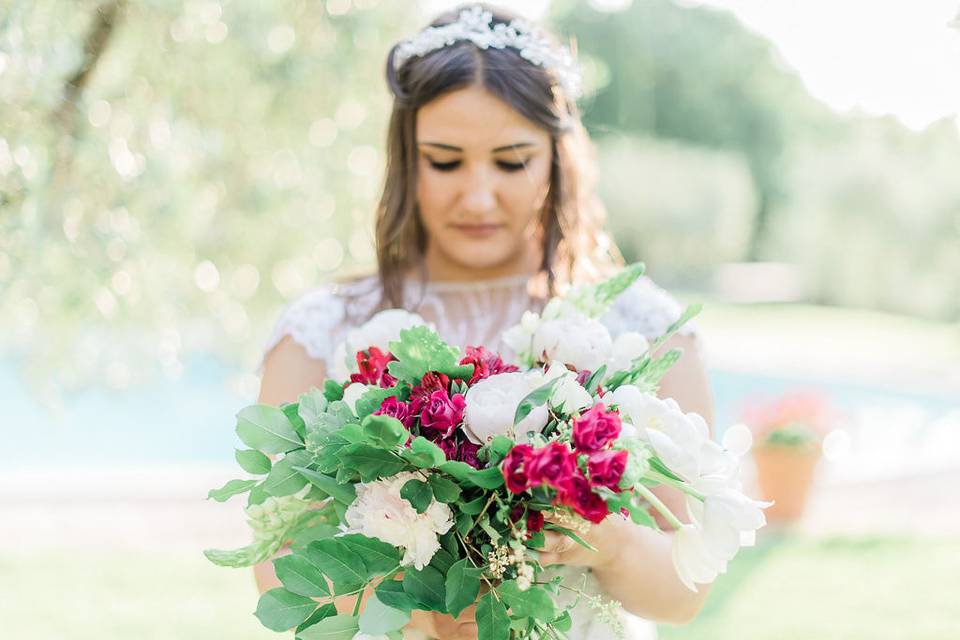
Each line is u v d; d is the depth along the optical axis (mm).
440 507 1111
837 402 10859
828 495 6488
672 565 1471
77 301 3398
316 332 1735
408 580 1133
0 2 2762
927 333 15219
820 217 18000
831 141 18828
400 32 4426
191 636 4051
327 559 1118
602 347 1319
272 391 1725
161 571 4820
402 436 1062
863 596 4570
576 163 1770
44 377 3939
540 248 1790
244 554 1277
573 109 1743
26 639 3963
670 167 17688
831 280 18031
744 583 4801
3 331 3826
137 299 3713
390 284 1771
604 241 1883
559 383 1159
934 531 5672
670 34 19109
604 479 1020
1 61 2773
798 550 5344
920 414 10156
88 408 11062
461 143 1590
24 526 5453
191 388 11766
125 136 3432
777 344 14102
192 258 4086
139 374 4156
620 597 1492
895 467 7004
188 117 3844
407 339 1190
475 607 1234
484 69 1580
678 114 19359
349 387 1248
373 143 4383
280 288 4375
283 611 1150
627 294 1707
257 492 1229
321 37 4223
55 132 3070
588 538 1316
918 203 16578
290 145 4250
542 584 1179
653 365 1300
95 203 3363
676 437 1158
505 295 1781
